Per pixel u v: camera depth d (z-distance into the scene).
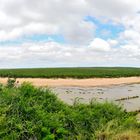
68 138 11.11
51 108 12.62
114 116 13.22
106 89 49.66
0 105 11.76
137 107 26.44
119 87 55.34
